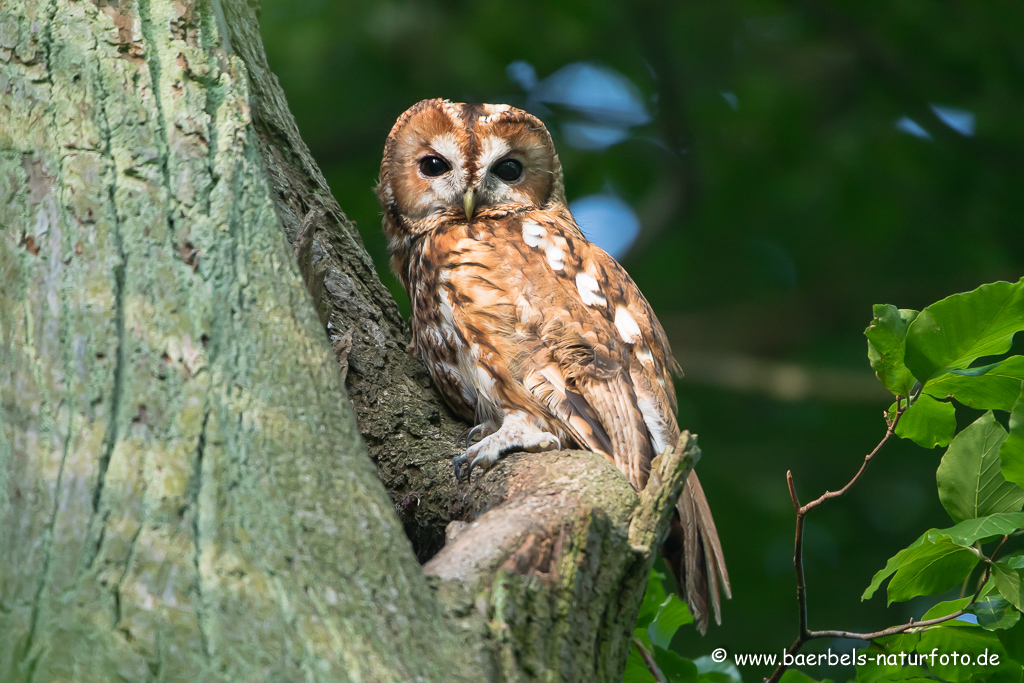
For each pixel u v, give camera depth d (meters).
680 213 18.25
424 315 7.81
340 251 7.64
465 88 17.06
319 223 7.58
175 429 3.86
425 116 8.88
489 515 4.72
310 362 4.35
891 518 15.40
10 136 4.58
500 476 6.05
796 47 19.12
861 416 16.62
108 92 4.66
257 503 3.75
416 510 6.74
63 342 4.04
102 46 4.78
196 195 4.53
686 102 18.89
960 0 17.84
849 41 18.28
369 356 7.25
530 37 17.50
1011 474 5.27
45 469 3.72
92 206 4.36
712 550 7.13
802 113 18.70
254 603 3.47
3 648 3.34
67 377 3.95
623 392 6.95
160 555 3.49
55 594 3.41
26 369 4.00
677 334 18.47
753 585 14.72
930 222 18.36
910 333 5.54
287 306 4.46
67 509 3.61
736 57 18.98
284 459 3.94
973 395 5.71
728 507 15.41
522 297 7.24
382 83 17.42
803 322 18.64
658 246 19.22
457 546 4.38
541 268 7.46
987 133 17.78
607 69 18.92
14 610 3.42
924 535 5.46
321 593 3.62
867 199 18.20
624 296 7.78
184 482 3.71
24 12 4.84
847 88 18.94
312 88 17.09
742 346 18.56
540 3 17.34
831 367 17.81
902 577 5.86
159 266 4.27
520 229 8.03
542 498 4.96
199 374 4.04
